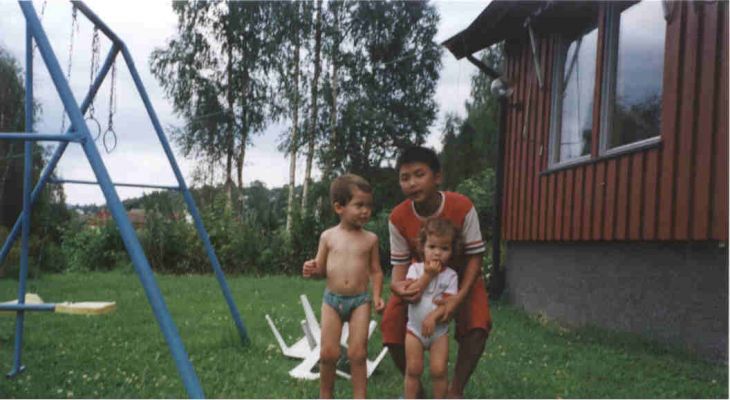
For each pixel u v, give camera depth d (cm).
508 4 779
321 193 2006
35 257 1333
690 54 506
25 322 652
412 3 2233
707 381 429
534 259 858
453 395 351
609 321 640
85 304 353
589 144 718
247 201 2269
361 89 2219
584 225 691
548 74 820
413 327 339
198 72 2311
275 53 2253
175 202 1667
